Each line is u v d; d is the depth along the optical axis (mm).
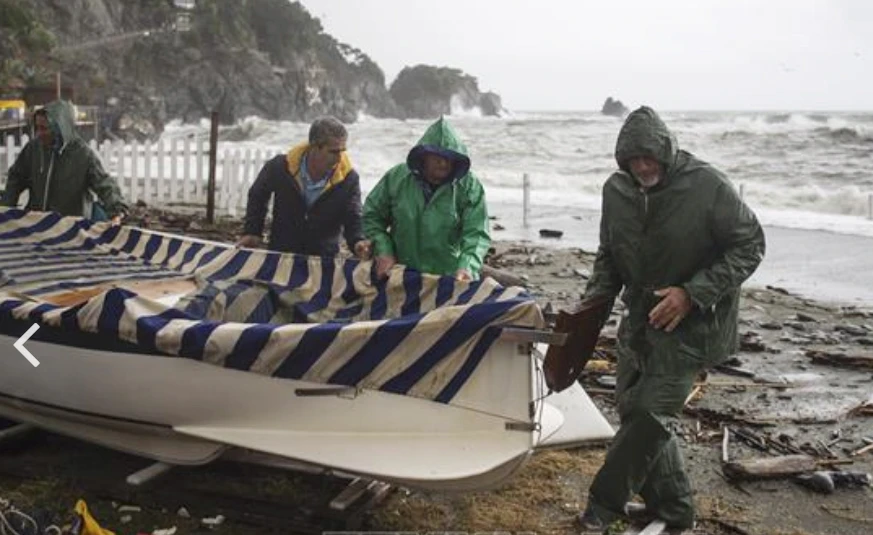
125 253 7059
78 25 102438
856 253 15500
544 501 5168
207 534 4613
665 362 4379
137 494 4930
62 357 5109
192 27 115750
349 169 6500
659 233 4344
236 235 14391
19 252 6848
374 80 166250
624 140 4258
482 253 5406
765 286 12633
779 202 23078
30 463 5379
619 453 4523
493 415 4375
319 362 4516
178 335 4648
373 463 4387
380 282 5465
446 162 5293
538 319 4223
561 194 25922
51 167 7480
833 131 35531
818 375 8219
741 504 5277
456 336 4336
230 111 115625
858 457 6141
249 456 5188
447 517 4902
